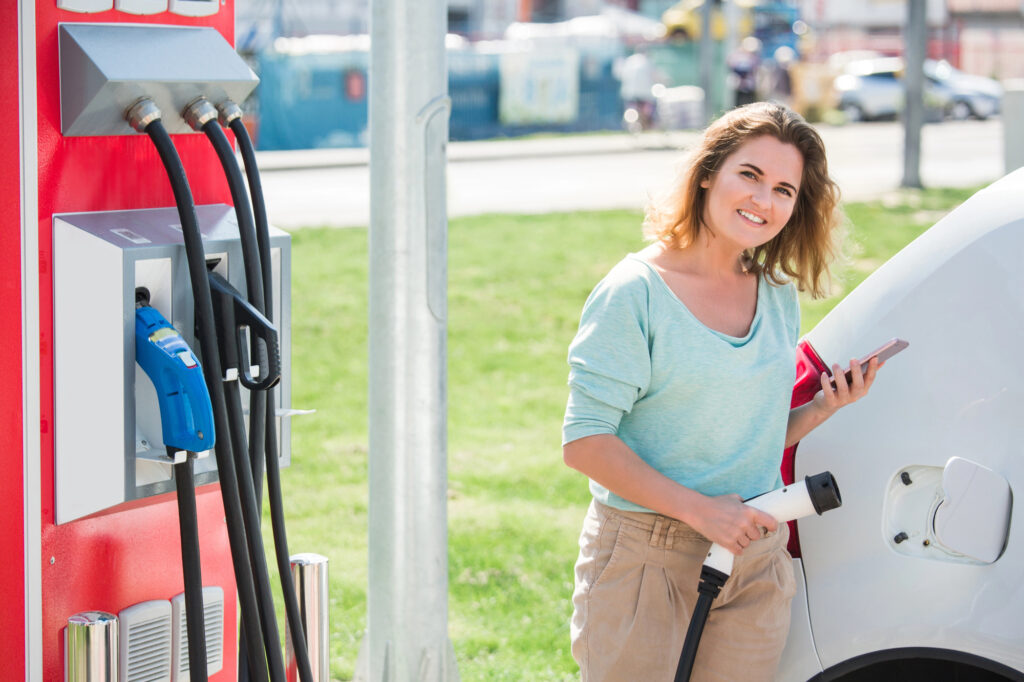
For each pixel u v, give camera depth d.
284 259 2.73
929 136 27.44
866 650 2.63
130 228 2.53
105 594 2.69
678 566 2.62
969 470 2.49
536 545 5.39
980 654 2.49
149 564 2.78
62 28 2.43
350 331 9.38
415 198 2.81
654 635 2.63
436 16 2.78
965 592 2.52
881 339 2.74
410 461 2.88
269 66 23.84
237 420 2.52
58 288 2.48
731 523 2.47
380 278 2.85
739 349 2.62
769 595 2.61
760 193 2.65
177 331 2.53
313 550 5.26
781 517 2.50
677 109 27.59
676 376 2.59
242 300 2.52
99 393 2.48
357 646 4.39
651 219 2.82
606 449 2.55
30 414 2.48
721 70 32.22
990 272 2.62
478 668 4.25
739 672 2.63
